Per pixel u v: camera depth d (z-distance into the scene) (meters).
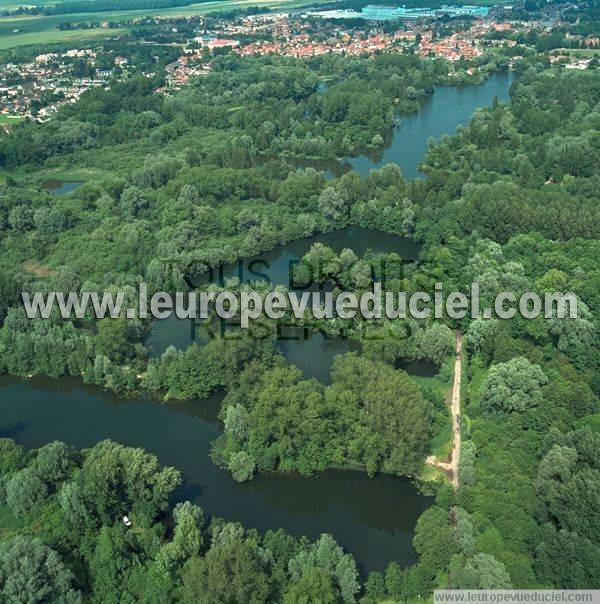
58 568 151.50
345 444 199.12
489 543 160.25
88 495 174.25
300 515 189.62
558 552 153.38
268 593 147.88
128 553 165.75
